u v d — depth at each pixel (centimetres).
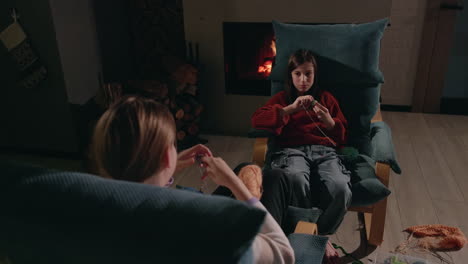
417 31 378
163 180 87
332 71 244
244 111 368
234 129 376
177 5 379
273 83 258
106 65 363
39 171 65
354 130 248
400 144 348
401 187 288
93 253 59
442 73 388
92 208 60
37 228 60
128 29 396
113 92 304
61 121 324
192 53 352
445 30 371
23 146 341
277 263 82
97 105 324
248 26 341
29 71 307
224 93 365
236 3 334
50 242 60
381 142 229
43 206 61
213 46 350
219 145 355
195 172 309
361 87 248
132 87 326
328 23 327
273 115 231
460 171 308
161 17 387
